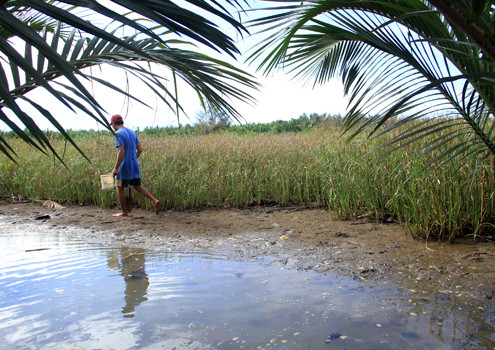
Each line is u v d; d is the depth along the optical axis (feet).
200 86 8.00
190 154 30.07
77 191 26.91
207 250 14.58
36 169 29.48
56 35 7.20
